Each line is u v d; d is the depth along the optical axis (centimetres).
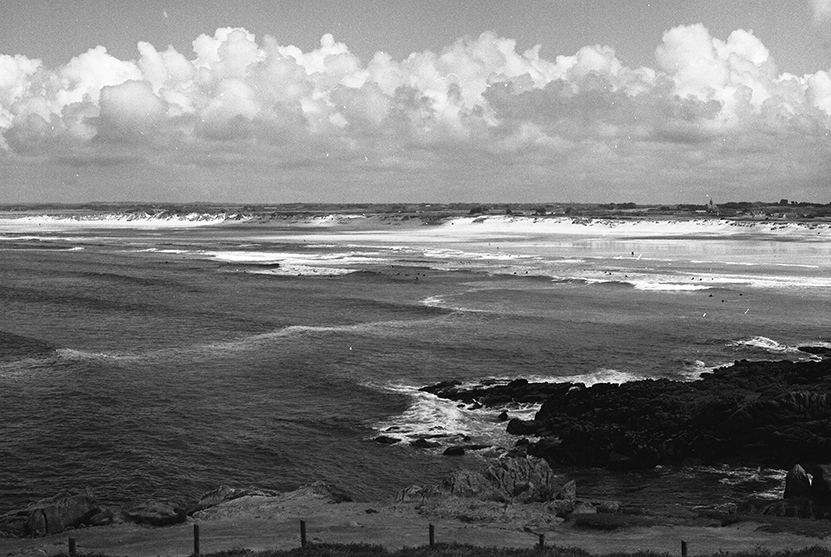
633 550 2200
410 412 4556
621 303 8450
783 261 12488
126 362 5906
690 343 6297
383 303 8756
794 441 3597
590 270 11681
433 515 2705
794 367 4916
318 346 6425
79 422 4375
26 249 18375
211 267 13412
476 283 10500
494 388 4938
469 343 6431
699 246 15925
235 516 2767
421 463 3775
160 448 3975
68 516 2738
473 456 3856
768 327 6931
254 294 9775
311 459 3838
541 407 4484
